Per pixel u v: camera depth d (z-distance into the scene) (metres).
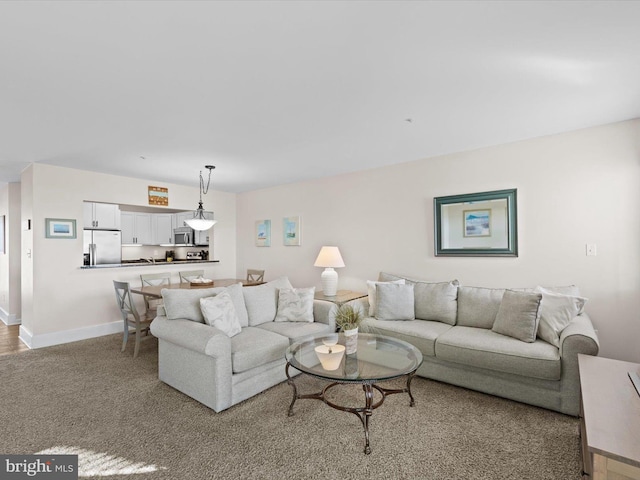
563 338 2.36
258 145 3.49
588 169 3.05
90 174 4.61
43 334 4.16
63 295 4.36
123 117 2.71
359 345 2.67
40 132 3.05
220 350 2.42
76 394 2.75
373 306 3.68
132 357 3.70
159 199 5.38
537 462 1.87
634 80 2.19
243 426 2.26
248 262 6.28
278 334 3.03
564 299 2.66
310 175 4.95
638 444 1.24
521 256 3.40
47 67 1.96
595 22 1.61
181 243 6.99
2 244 5.77
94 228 5.16
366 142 3.44
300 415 2.40
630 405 1.53
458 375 2.81
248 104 2.50
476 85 2.25
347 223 4.81
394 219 4.33
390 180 4.36
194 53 1.84
